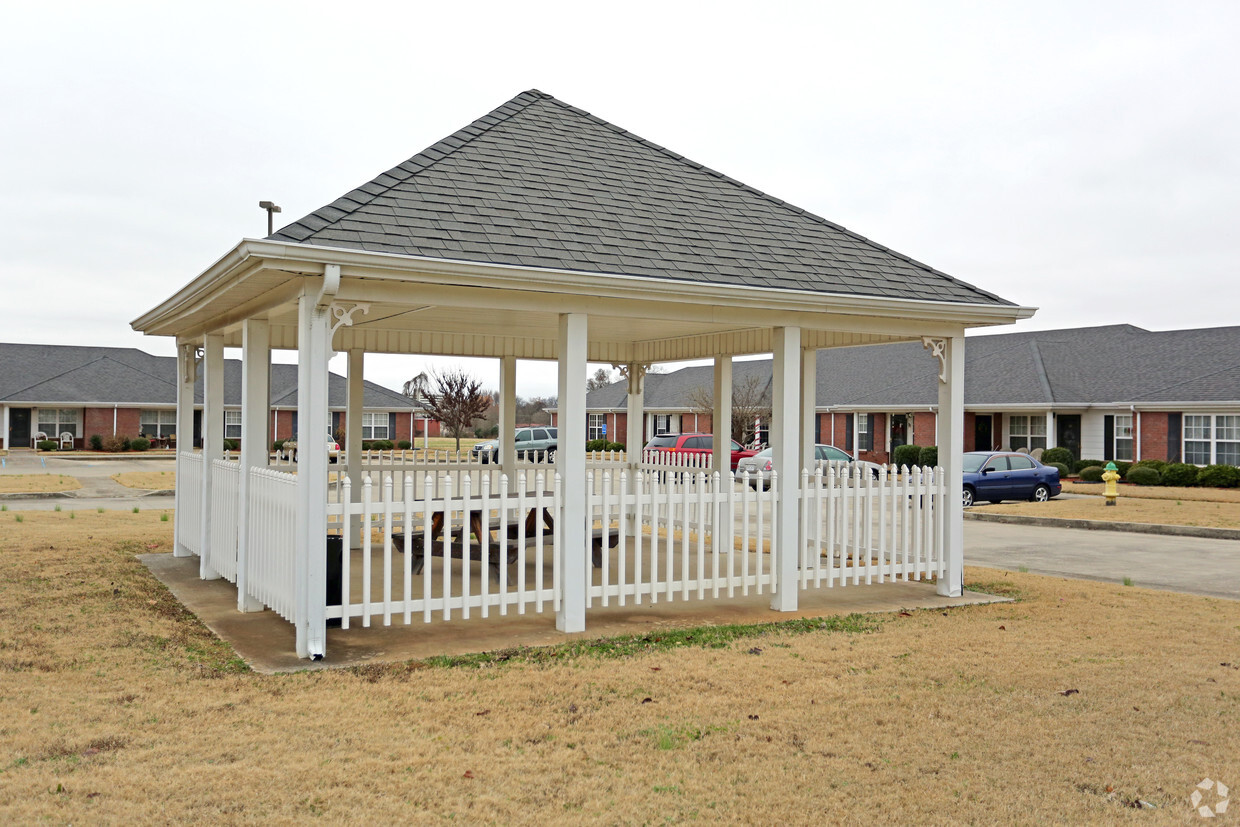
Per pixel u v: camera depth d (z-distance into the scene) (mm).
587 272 7738
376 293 7305
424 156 9016
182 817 4262
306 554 7129
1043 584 11281
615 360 15086
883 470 9891
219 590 9797
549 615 8875
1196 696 6371
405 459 14070
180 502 12023
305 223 7148
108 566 10945
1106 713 5992
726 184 10992
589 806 4523
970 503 23438
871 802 4605
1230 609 9664
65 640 7438
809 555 12930
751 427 41812
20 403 47906
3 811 4238
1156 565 13711
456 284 7391
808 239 10234
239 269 7188
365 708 5918
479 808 4469
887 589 10727
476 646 7629
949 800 4633
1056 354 36781
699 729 5617
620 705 6070
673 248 8836
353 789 4637
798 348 9266
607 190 9648
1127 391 32906
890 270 10125
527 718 5773
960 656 7441
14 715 5609
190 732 5398
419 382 61188
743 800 4617
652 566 8648
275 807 4410
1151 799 4672
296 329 11523
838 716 5887
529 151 9953
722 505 13430
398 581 10367
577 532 8172
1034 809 4543
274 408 49156
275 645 7539
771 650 7609
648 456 15883
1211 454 30797
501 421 14094
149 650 7230
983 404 34219
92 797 4441
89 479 29219
